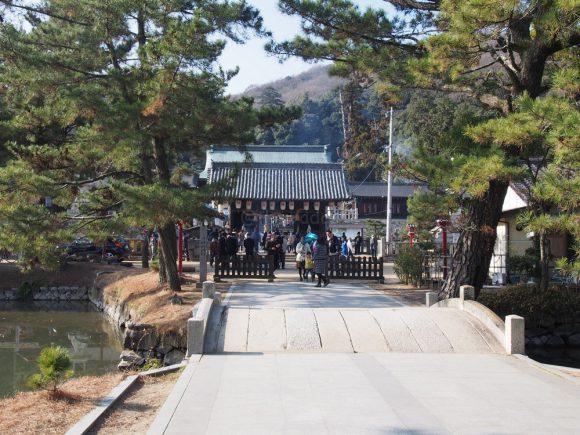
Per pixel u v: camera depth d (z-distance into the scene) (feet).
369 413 25.46
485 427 23.67
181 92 56.24
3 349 61.26
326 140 292.20
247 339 40.42
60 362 29.71
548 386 30.32
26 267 63.41
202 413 25.48
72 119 62.23
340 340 40.60
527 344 58.80
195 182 150.10
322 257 71.67
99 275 101.96
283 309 47.09
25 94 64.90
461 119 53.83
